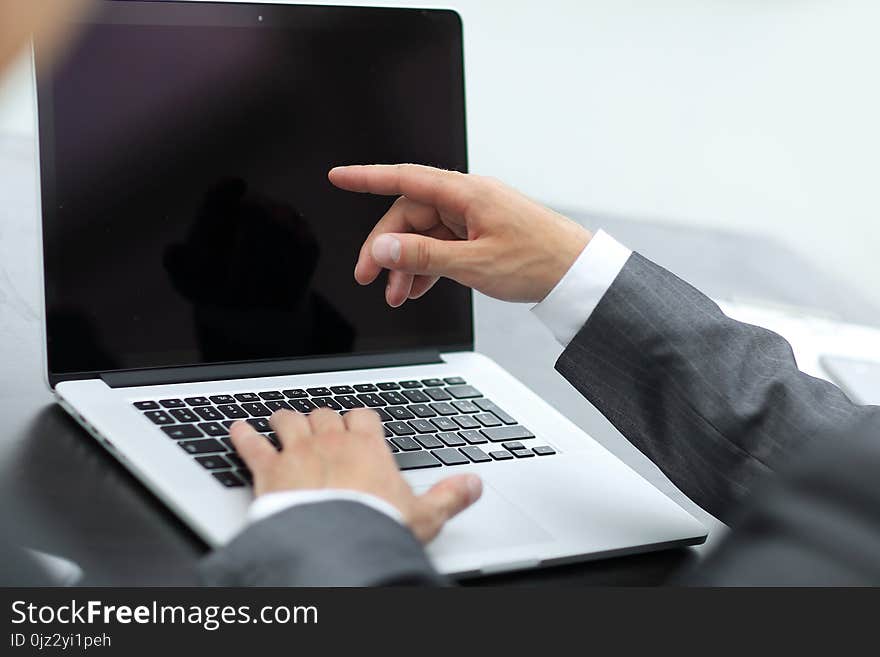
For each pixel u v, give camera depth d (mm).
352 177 801
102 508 692
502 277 781
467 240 822
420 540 614
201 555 641
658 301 755
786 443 712
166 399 848
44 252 871
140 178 912
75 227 884
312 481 600
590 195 1875
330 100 1000
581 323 773
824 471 584
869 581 528
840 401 734
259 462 659
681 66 2588
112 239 899
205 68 943
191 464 718
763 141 2357
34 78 869
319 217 993
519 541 687
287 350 971
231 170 954
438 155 1054
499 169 1953
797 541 556
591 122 2289
